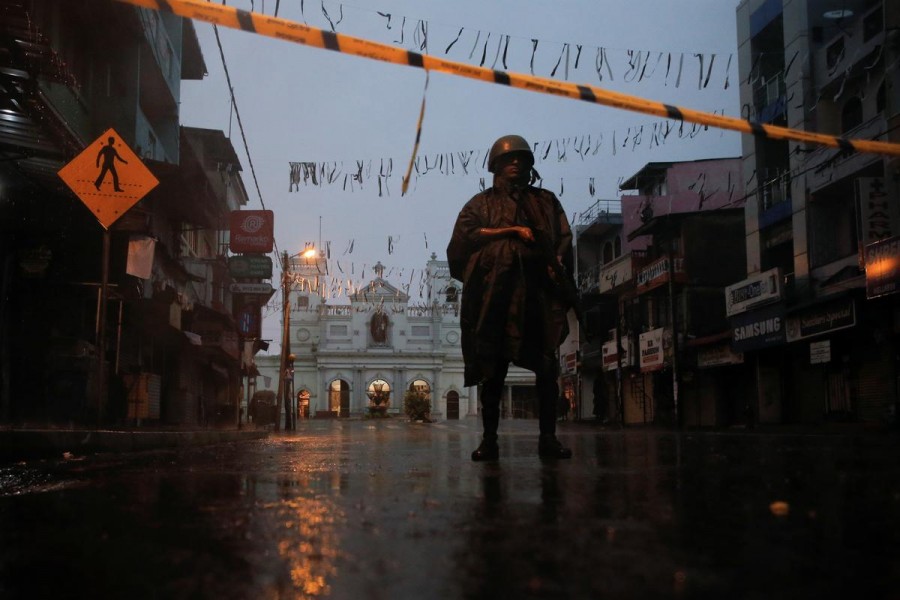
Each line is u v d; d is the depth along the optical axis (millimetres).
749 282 22000
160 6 2373
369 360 76438
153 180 7500
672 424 28188
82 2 14438
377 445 7535
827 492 2459
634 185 34281
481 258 4117
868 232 16594
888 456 4348
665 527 1816
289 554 1566
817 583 1275
